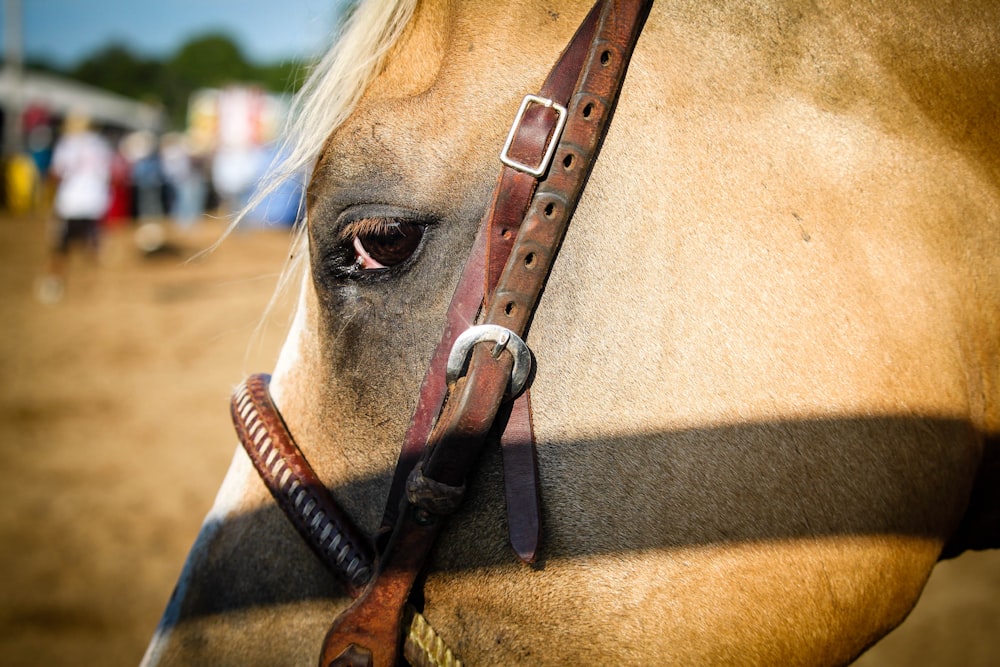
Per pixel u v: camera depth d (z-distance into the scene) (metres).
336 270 1.20
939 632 3.76
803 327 1.15
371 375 1.19
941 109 1.25
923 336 1.19
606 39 1.14
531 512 1.12
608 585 1.14
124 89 69.31
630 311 1.15
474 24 1.20
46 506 5.15
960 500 1.25
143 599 4.18
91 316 10.03
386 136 1.17
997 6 1.28
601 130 1.14
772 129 1.19
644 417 1.14
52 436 6.27
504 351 1.11
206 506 5.14
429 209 1.16
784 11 1.22
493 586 1.16
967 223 1.24
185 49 70.94
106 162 11.27
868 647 1.25
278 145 1.35
